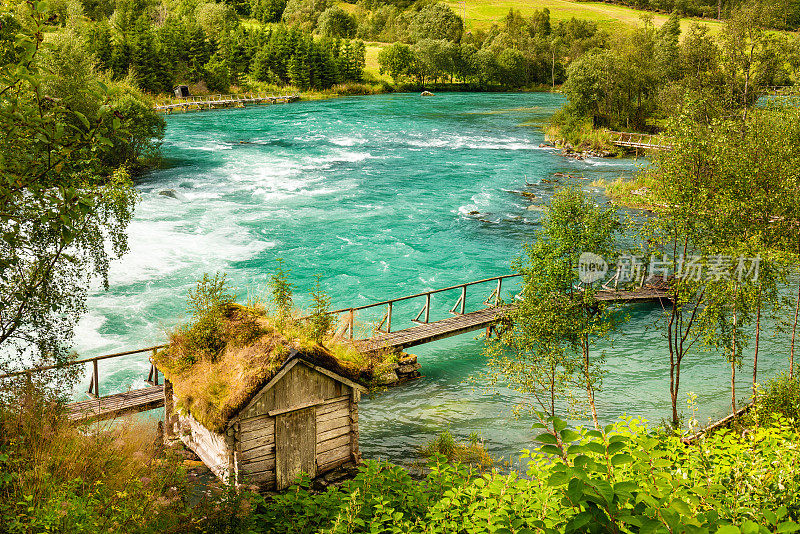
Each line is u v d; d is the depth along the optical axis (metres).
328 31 154.75
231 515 9.59
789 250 16.75
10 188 7.23
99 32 92.19
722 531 4.55
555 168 55.47
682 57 62.84
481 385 20.72
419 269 31.25
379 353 20.27
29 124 7.10
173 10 146.12
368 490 10.41
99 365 20.03
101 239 11.96
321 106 100.00
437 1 199.75
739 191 16.89
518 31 167.62
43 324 11.22
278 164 54.78
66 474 9.44
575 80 73.25
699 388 20.36
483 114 92.00
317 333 13.86
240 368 12.32
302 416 12.75
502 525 7.54
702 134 17.48
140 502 9.20
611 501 4.75
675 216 16.41
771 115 20.50
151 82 96.88
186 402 12.51
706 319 16.73
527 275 16.78
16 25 7.13
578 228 16.45
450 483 10.57
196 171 51.06
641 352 23.31
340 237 35.53
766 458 8.69
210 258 31.03
